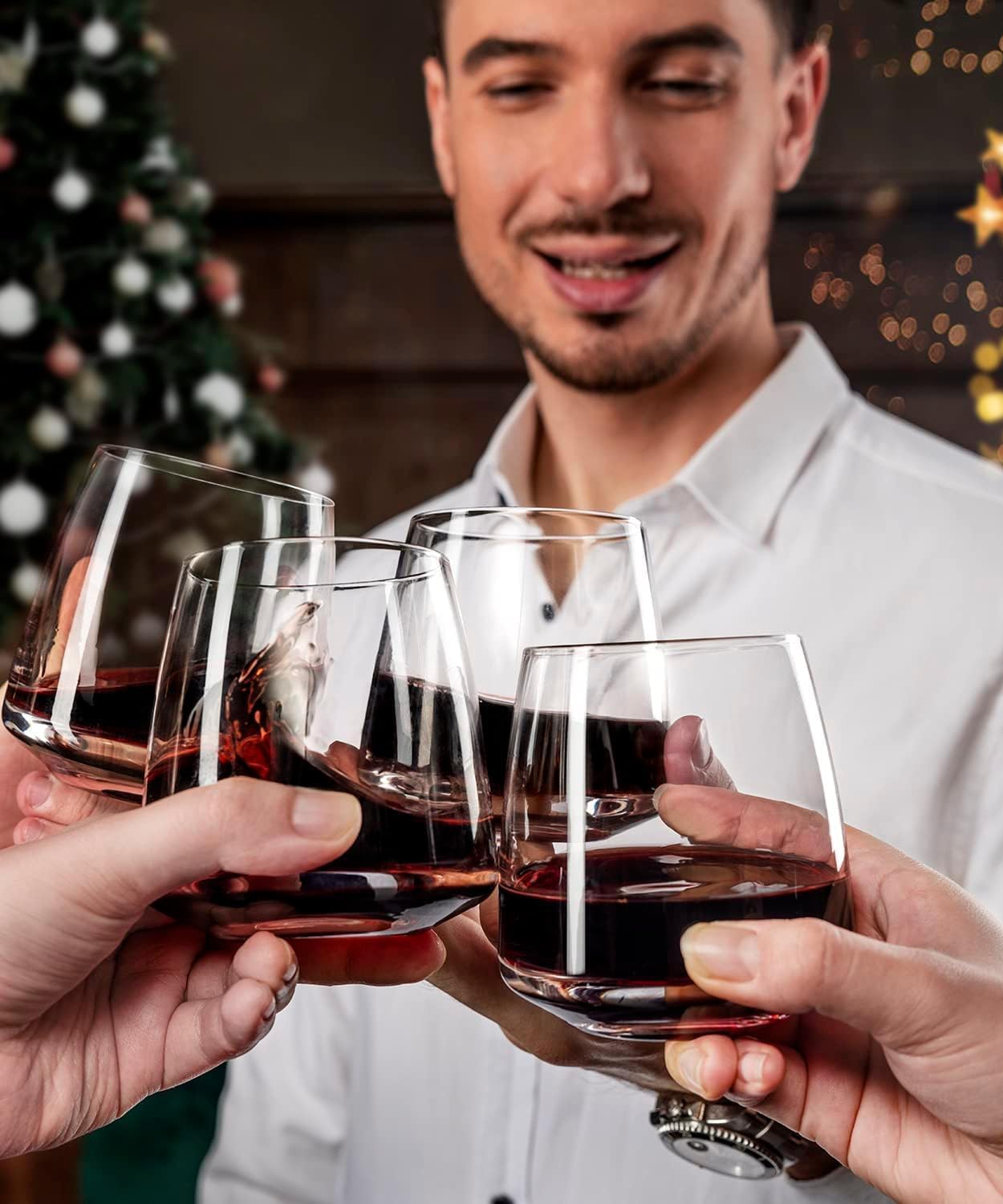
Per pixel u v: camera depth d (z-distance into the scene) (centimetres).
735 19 127
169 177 258
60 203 237
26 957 59
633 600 73
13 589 240
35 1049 66
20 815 84
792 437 136
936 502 132
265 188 342
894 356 325
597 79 126
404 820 56
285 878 56
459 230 142
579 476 147
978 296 321
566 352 134
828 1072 67
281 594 56
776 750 56
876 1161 67
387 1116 130
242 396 261
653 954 54
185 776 57
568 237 130
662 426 140
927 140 319
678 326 133
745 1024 58
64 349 240
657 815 55
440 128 157
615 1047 77
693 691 56
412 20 338
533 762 58
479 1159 124
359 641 56
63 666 69
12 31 242
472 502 151
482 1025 125
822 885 55
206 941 71
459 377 343
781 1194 110
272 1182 139
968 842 126
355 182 341
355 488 346
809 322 327
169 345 253
